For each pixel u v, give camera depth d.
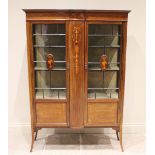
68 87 2.75
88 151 2.88
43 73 2.86
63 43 2.78
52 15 2.62
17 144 3.05
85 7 3.12
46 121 2.83
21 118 3.33
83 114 2.80
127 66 3.24
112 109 2.82
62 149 2.93
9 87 3.27
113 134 3.34
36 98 2.80
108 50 2.82
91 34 2.77
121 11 2.61
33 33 2.73
